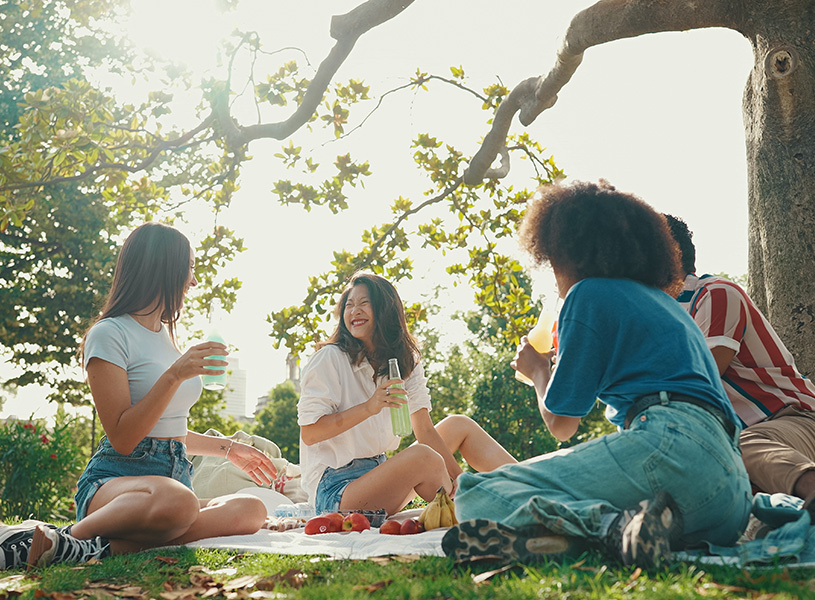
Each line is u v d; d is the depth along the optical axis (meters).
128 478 3.50
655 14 5.87
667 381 2.43
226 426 25.66
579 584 1.96
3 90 15.78
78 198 16.31
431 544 3.05
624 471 2.33
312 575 2.51
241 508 3.84
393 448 4.75
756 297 5.78
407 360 4.86
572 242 2.65
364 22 7.27
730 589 1.85
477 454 4.97
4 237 16.12
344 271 9.95
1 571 3.10
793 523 2.34
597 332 2.52
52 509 10.84
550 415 2.76
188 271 3.94
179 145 8.84
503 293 10.75
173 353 3.90
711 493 2.33
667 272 2.67
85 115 8.39
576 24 6.26
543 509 2.26
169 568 2.88
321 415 4.50
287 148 9.49
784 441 3.14
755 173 5.70
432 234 10.38
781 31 5.47
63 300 16.45
